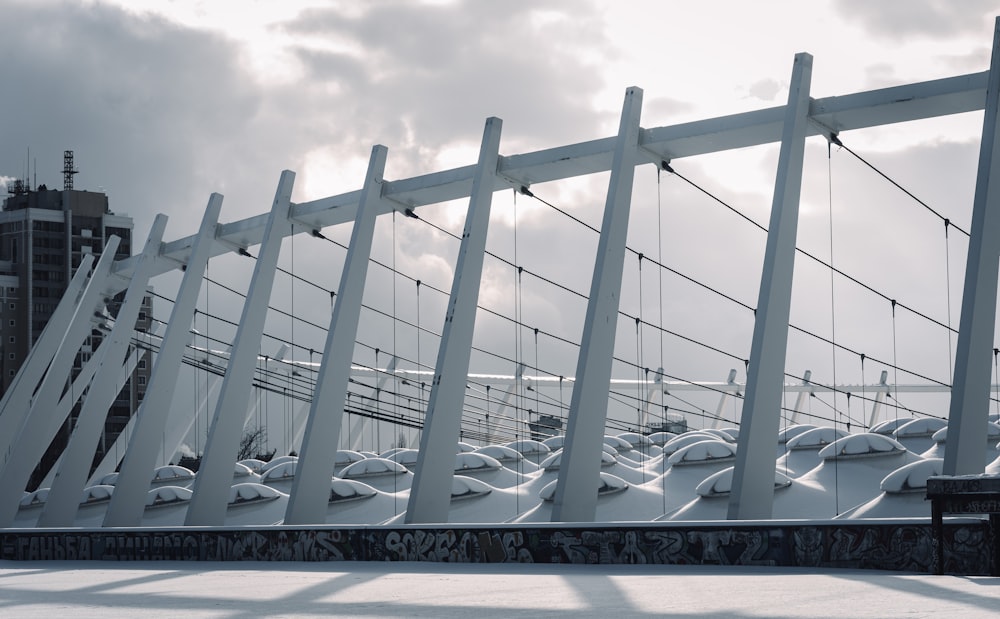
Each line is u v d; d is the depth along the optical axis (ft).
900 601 33.22
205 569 66.23
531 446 165.37
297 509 93.35
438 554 66.18
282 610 35.60
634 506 114.21
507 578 48.39
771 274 70.79
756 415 69.10
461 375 87.04
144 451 116.16
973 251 63.00
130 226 413.80
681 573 49.75
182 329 119.44
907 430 136.87
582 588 41.47
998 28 64.90
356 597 40.11
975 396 62.08
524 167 89.04
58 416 177.78
